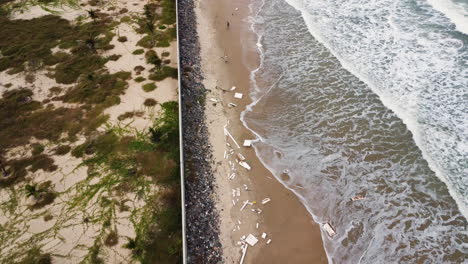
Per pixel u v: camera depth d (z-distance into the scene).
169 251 13.98
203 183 16.69
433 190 16.33
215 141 18.77
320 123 19.89
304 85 22.38
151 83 21.92
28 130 18.86
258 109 20.80
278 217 15.57
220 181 16.91
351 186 16.75
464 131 18.72
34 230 14.60
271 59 24.61
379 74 22.62
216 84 22.38
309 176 17.23
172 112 20.02
